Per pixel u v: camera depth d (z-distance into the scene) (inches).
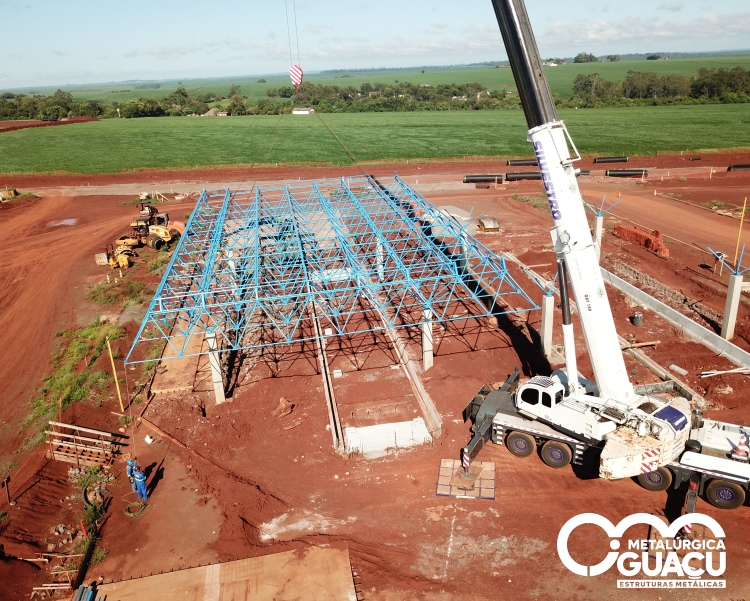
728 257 1534.2
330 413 932.0
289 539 687.7
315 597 601.9
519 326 1205.7
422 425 890.7
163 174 3225.9
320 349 1135.0
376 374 1063.0
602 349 695.1
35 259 1815.9
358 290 1074.1
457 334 1190.9
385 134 4699.8
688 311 1233.4
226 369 1091.3
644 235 1643.7
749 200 2124.8
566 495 737.6
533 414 776.3
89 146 4306.1
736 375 971.9
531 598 595.5
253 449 866.1
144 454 861.8
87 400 997.2
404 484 773.3
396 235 1498.5
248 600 602.5
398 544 674.8
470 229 1859.0
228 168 3353.8
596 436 709.3
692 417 722.8
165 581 630.5
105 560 670.5
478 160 3371.1
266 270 1272.1
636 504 716.7
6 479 799.7
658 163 3016.7
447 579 623.2
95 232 2100.1
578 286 682.8
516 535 678.5
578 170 661.3
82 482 802.2
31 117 6678.2
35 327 1337.4
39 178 3147.1
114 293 1496.1
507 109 6973.4
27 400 1030.4
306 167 3334.2
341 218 1434.5
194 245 1253.7
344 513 727.7
